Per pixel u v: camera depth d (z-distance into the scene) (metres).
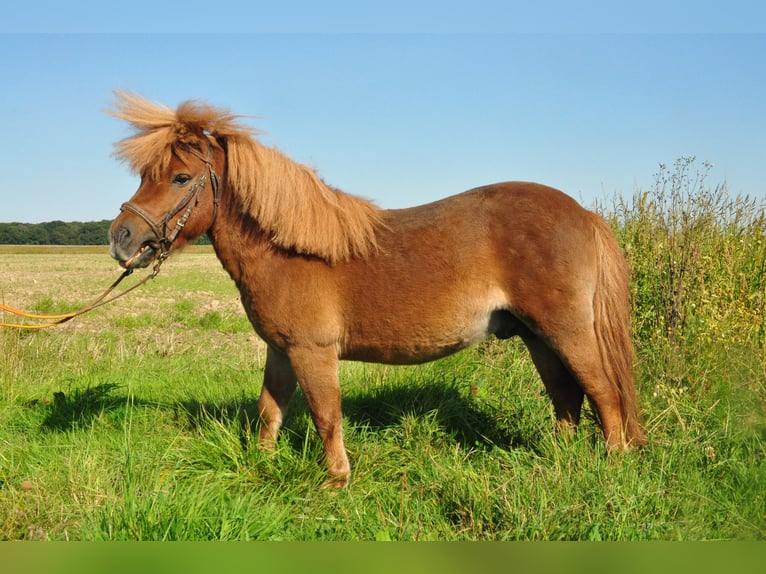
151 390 5.94
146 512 3.02
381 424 4.70
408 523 3.11
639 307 6.00
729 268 5.61
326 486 3.81
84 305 13.23
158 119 3.86
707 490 3.39
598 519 3.00
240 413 4.88
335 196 3.86
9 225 94.81
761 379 4.52
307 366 3.83
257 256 3.86
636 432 3.78
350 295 3.78
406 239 3.77
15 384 6.07
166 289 18.64
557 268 3.58
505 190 3.81
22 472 3.89
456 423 4.71
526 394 5.09
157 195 3.83
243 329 10.59
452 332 3.77
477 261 3.67
